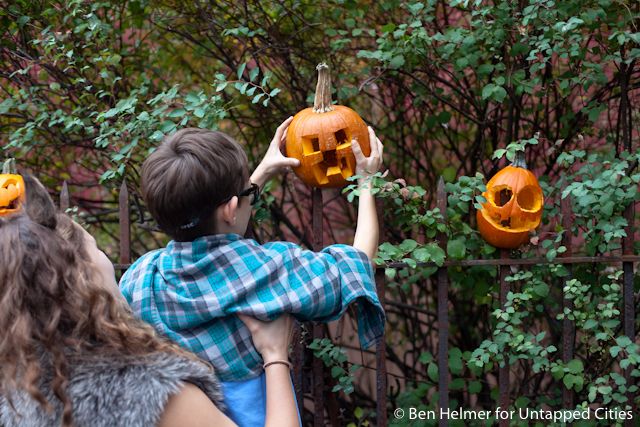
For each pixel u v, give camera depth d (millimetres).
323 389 2861
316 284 1713
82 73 3076
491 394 3273
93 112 2877
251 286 1649
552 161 3391
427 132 3689
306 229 3742
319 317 1753
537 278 2680
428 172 3711
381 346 2723
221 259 1675
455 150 3602
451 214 2639
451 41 2846
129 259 2639
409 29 3129
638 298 3053
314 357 2729
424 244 2656
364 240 2133
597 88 3336
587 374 2760
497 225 2574
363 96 3873
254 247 1716
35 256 1303
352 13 3141
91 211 3951
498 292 2873
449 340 3895
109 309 1351
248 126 3807
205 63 3732
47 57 3033
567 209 2596
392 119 3943
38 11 3141
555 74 3477
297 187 4414
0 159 3316
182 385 1344
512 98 3133
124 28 3385
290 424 1565
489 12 2822
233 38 3361
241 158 1725
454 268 2879
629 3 2891
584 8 2801
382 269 2648
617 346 2514
